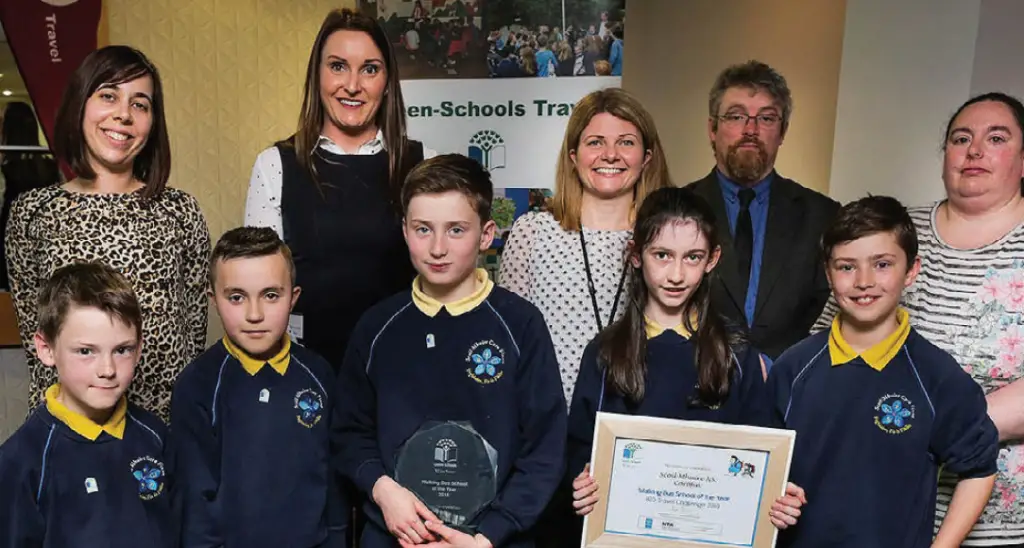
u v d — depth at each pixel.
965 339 1.63
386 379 1.58
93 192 1.84
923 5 2.87
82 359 1.45
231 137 3.51
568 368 1.91
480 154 3.26
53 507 1.44
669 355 1.64
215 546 1.60
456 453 1.53
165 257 1.86
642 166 1.96
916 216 1.79
